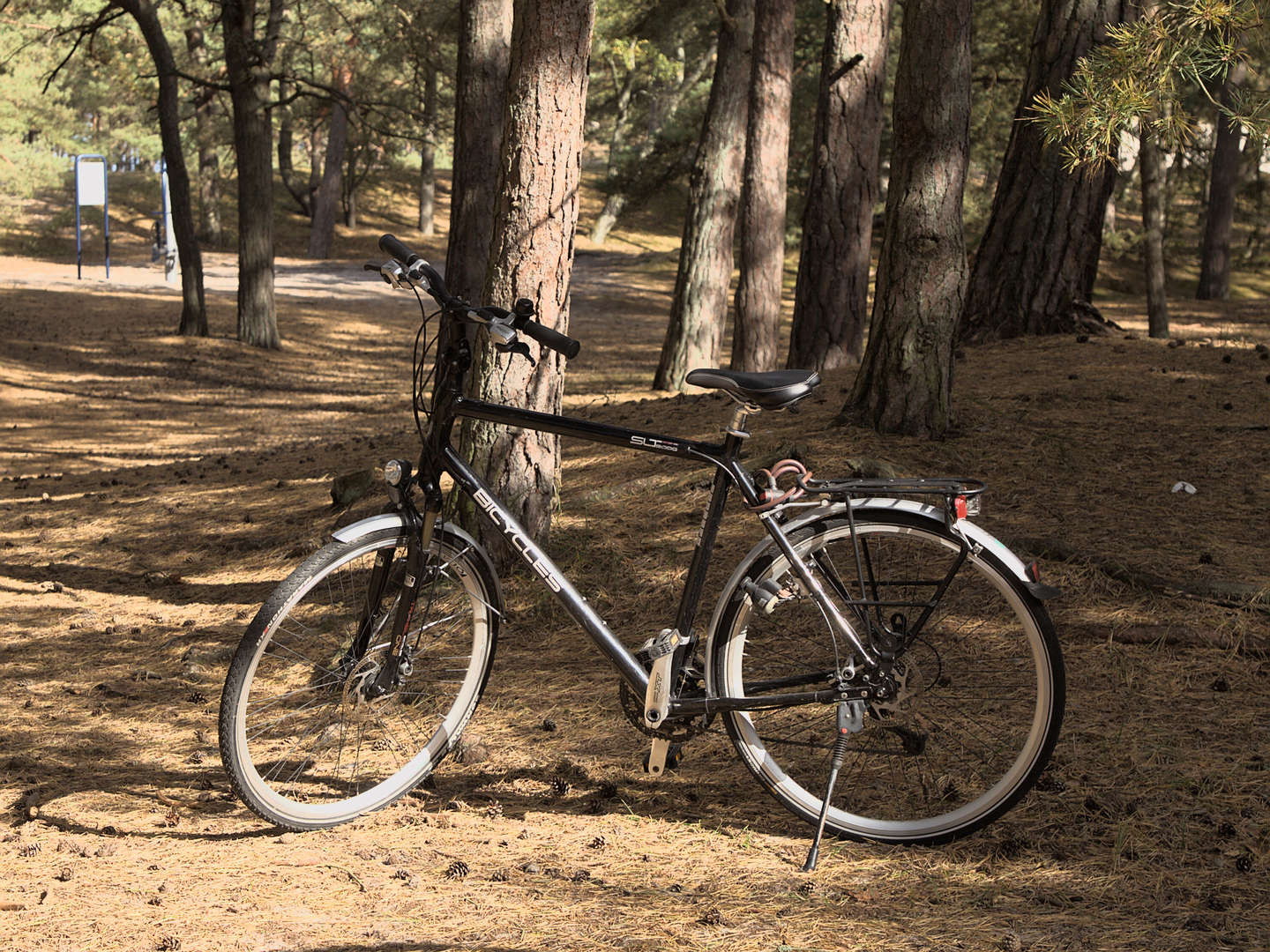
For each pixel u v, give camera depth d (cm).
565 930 264
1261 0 323
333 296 3316
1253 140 335
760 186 1316
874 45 1155
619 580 535
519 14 518
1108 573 468
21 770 396
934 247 626
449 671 377
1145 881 282
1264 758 338
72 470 1278
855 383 668
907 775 341
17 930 263
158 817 345
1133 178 3962
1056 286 939
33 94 3612
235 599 630
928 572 328
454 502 547
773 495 316
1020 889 282
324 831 333
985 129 2973
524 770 372
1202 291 3353
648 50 2641
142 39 3606
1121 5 900
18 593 671
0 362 2048
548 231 525
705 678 327
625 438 322
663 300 3500
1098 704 381
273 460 1070
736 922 268
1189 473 589
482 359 535
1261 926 259
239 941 258
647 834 322
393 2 2527
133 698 476
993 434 650
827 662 335
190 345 2364
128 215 4909
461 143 1044
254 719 379
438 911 275
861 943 256
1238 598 438
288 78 2516
